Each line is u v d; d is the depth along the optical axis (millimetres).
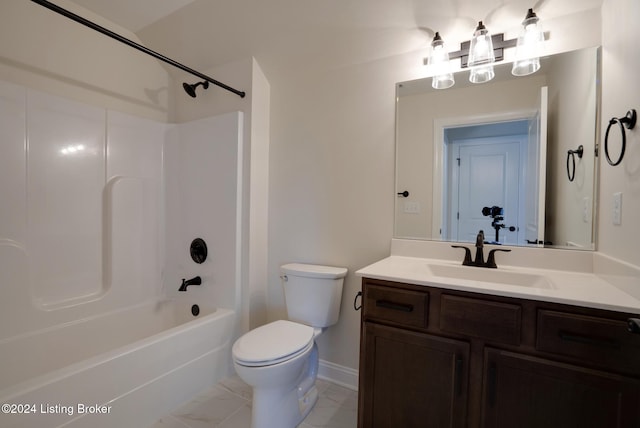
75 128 1801
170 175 2279
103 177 1938
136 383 1404
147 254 2172
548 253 1374
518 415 996
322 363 1936
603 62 1239
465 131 1572
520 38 1338
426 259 1625
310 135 1993
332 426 1484
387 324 1229
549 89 1386
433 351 1131
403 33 1608
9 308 1526
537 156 1419
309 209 2004
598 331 890
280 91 2104
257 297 2098
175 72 2381
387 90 1744
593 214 1279
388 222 1751
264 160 2129
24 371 1548
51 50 1755
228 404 1643
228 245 2025
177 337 1602
